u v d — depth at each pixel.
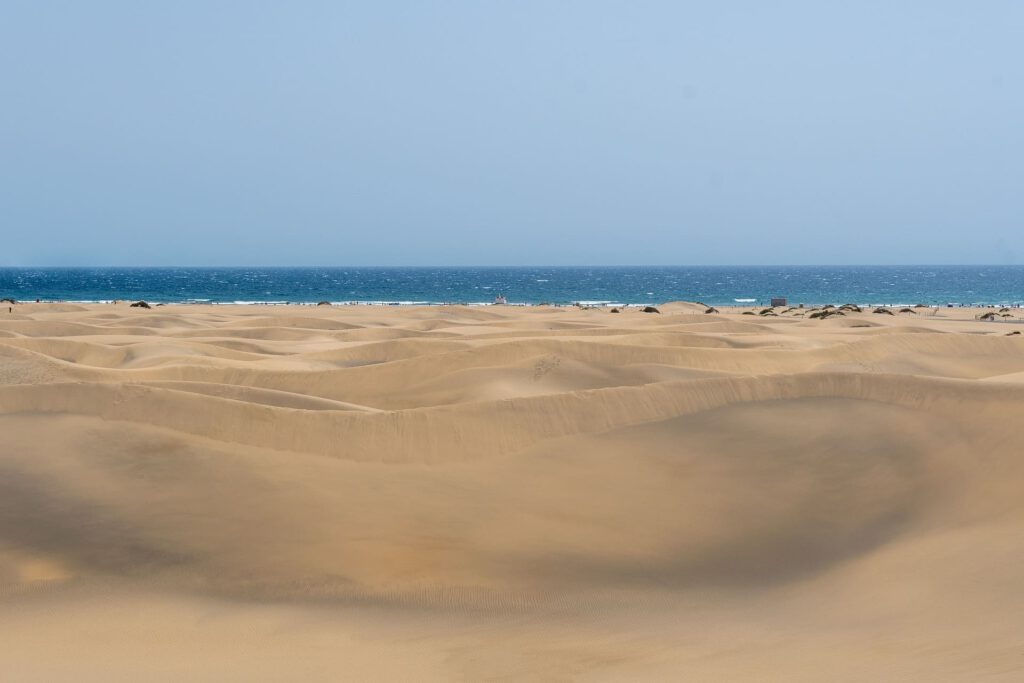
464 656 7.45
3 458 11.31
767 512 10.98
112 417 12.56
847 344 29.69
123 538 9.88
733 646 7.48
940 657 6.64
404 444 12.33
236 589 9.12
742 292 176.25
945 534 9.92
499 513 10.78
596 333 42.19
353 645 7.78
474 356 25.50
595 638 7.91
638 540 10.37
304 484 11.18
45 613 8.48
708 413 13.66
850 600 8.66
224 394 17.92
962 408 13.02
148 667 7.16
